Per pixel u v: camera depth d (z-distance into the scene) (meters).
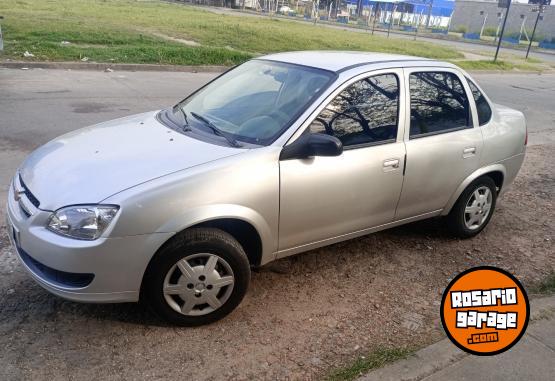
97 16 23.92
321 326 3.31
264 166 3.18
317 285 3.80
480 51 32.31
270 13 57.34
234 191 3.06
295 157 3.29
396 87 3.93
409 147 3.91
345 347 3.11
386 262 4.22
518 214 5.53
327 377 2.83
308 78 3.75
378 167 3.72
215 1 59.72
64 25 18.23
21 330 3.06
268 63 4.19
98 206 2.81
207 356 2.96
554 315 3.47
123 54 14.30
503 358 3.01
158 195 2.86
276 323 3.31
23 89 9.83
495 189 4.79
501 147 4.65
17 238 3.02
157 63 14.16
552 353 3.08
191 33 20.70
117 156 3.19
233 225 3.28
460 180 4.38
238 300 3.27
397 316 3.48
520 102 14.19
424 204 4.21
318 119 3.46
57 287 2.91
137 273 2.91
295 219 3.40
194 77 13.23
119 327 3.15
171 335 3.12
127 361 2.88
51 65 12.46
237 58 15.70
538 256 4.55
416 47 26.88
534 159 7.89
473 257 4.43
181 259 3.01
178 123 3.76
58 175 3.06
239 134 3.47
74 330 3.09
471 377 2.84
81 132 3.78
